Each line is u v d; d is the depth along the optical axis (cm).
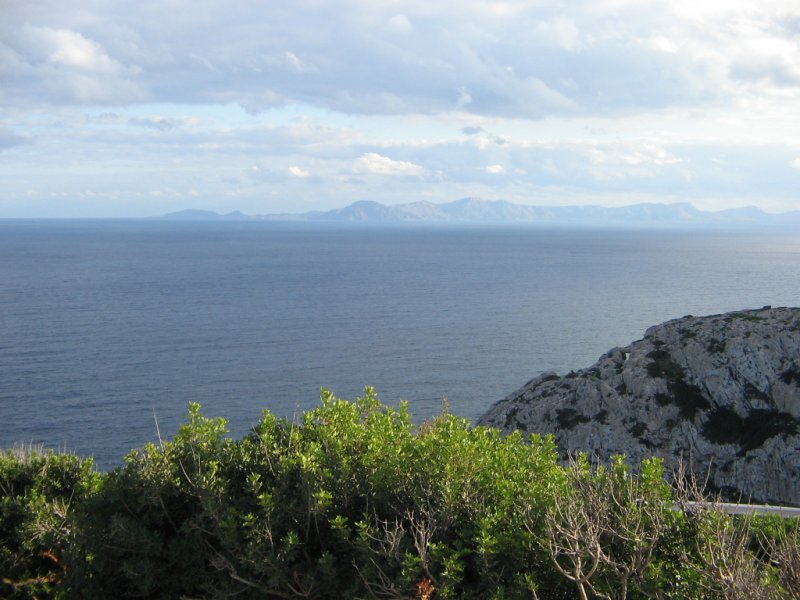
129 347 8419
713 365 3319
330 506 752
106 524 785
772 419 3047
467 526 720
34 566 955
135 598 812
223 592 736
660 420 3241
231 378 7012
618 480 742
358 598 674
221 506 748
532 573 670
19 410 5712
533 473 835
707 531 679
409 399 6400
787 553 652
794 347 3228
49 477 1080
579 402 3481
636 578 655
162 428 5303
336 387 6725
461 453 762
